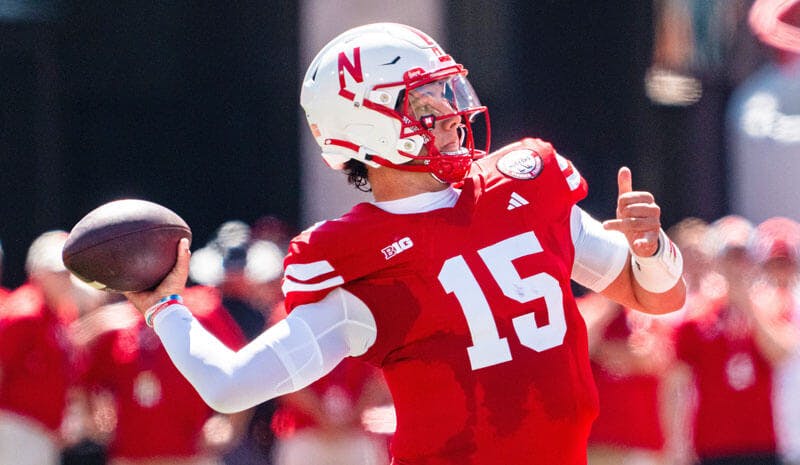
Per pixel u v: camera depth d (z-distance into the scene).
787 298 27.03
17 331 26.59
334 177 37.03
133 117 37.59
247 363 10.53
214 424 27.62
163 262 11.09
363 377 26.69
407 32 11.39
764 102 37.16
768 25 23.34
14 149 36.84
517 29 37.72
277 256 29.84
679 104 38.00
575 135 38.12
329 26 36.72
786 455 27.03
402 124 11.05
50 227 36.97
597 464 26.73
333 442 26.53
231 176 37.66
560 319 10.90
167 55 37.31
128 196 37.59
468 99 11.36
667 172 38.31
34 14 36.38
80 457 29.44
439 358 10.62
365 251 10.67
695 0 37.25
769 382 26.52
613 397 26.52
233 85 37.41
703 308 26.64
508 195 11.07
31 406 26.80
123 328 27.28
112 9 36.97
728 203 38.44
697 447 26.80
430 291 10.66
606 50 37.88
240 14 37.22
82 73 37.06
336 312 10.74
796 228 27.62
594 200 38.34
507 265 10.81
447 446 10.63
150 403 27.06
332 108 11.33
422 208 10.98
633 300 12.04
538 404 10.65
